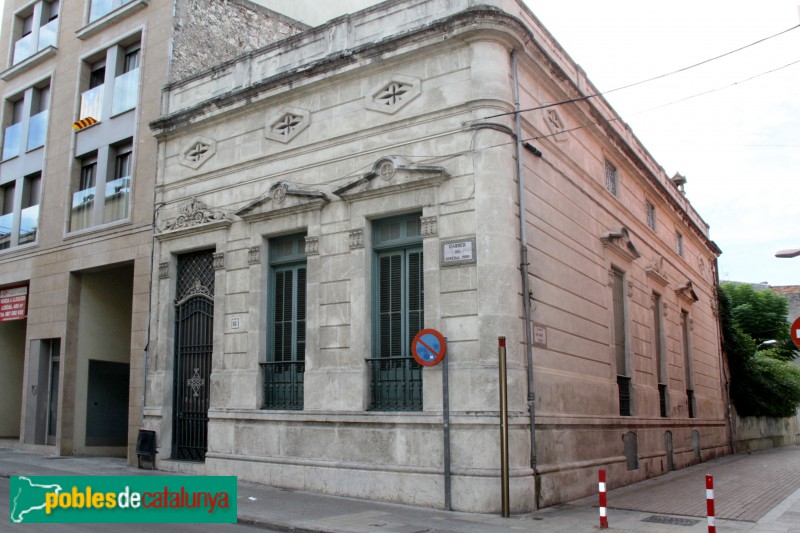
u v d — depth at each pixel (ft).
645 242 67.62
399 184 43.16
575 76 54.34
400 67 45.19
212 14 65.82
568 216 49.29
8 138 78.07
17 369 79.41
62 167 69.82
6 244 75.46
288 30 73.87
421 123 43.65
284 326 49.06
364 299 44.01
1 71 79.82
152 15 64.03
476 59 41.98
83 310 66.69
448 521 34.94
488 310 39.11
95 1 70.74
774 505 43.14
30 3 78.48
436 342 39.32
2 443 71.10
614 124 63.05
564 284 47.09
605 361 52.70
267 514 35.94
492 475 37.32
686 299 79.97
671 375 70.64
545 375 42.39
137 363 57.21
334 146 47.47
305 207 47.62
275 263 50.21
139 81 63.05
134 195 60.80
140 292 58.29
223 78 55.67
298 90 49.57
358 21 48.03
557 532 32.73
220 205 53.36
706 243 92.79
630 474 53.93
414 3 45.47
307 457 44.86
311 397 45.14
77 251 65.67
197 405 53.11
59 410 64.08
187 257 56.18
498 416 37.86
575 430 45.65
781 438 127.65
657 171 76.28
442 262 41.14
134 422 56.34
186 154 56.80
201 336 53.88
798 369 129.90
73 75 71.00
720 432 88.84
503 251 39.78
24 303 71.82
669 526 34.76
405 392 42.14
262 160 51.26
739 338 102.17
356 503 40.04
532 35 44.37
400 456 40.75
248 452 48.14
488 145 40.86
